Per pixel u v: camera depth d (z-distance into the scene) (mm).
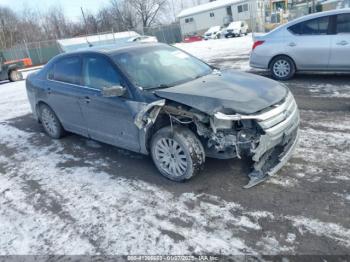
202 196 3445
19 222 3428
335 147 4141
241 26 33938
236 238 2787
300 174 3617
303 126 4973
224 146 3402
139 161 4453
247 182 3578
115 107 4070
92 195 3758
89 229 3150
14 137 6301
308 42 7316
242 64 11016
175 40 45156
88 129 4805
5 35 54125
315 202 3111
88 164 4590
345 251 2510
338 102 5840
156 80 4047
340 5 24500
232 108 3273
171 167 3754
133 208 3400
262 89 3713
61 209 3559
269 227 2865
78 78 4758
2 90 13703
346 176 3465
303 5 29234
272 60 7957
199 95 3463
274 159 3684
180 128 3582
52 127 5715
